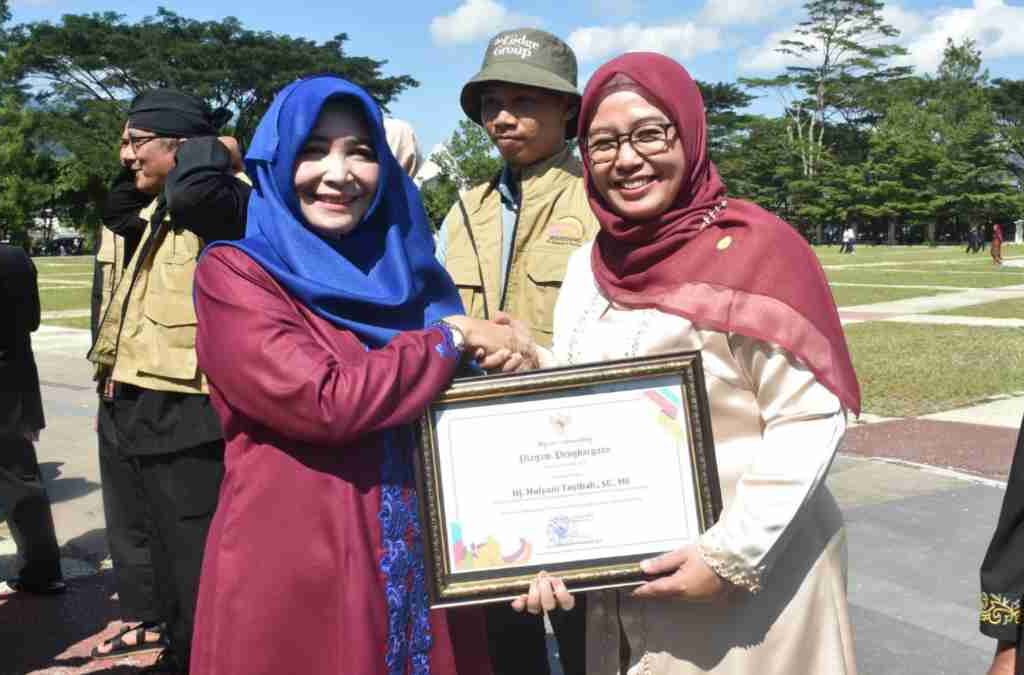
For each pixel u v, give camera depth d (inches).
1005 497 72.7
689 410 79.1
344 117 86.8
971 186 2987.2
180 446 132.2
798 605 82.3
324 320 84.0
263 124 87.7
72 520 229.8
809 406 78.2
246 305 80.3
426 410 81.4
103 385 152.2
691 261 81.7
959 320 657.6
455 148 1713.8
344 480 82.4
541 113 124.0
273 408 78.4
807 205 3196.4
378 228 92.1
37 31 2650.1
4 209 2290.8
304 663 80.9
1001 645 74.4
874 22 3410.4
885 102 3412.9
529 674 119.7
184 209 122.3
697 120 82.9
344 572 80.8
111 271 159.8
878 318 679.1
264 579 81.0
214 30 2721.5
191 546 135.0
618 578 79.0
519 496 80.7
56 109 2726.4
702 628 82.0
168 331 132.2
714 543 76.9
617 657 87.0
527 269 123.3
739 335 79.9
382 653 81.4
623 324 85.4
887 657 156.2
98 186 2699.3
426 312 93.8
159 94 140.6
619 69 82.1
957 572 190.7
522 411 81.3
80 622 174.1
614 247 88.2
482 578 80.1
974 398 367.9
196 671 83.8
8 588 189.3
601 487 80.3
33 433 180.4
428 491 80.7
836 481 254.7
